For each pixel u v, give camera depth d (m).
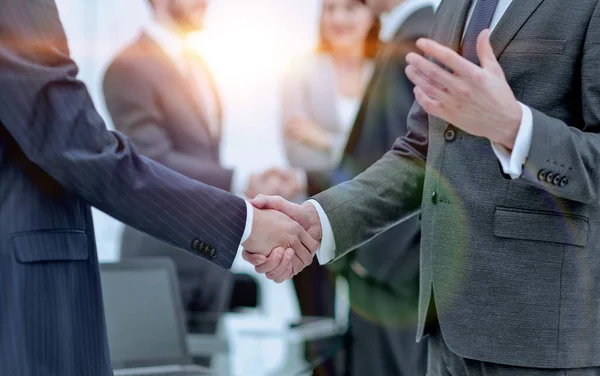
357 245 2.02
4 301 1.63
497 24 1.69
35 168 1.69
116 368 2.38
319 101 4.35
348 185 2.05
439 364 1.79
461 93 1.50
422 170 2.00
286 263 1.99
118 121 3.65
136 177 1.76
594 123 1.61
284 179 4.10
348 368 2.82
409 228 2.72
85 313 1.72
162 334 2.47
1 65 1.62
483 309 1.68
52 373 1.65
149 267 2.52
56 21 1.70
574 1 1.64
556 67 1.64
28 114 1.63
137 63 3.66
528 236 1.66
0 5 1.63
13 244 1.64
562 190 1.58
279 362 2.58
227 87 5.41
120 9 5.70
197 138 3.70
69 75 1.69
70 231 1.71
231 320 3.31
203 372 2.34
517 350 1.66
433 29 1.90
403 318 2.78
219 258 1.86
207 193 1.85
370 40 4.33
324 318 3.49
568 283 1.65
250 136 5.43
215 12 5.34
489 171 1.69
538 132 1.54
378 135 2.83
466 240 1.70
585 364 1.66
